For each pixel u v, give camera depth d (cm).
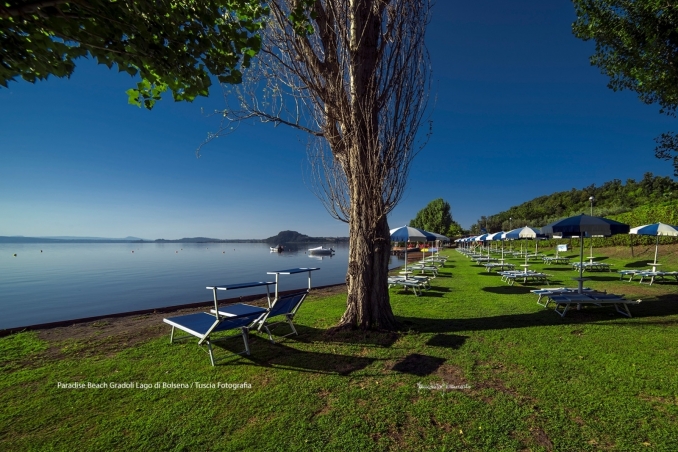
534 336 579
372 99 568
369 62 579
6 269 2681
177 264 3259
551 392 370
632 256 1969
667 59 764
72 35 235
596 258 2177
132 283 1819
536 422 314
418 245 5122
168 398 371
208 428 311
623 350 501
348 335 587
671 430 296
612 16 815
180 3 278
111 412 343
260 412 338
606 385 384
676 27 711
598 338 563
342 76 566
